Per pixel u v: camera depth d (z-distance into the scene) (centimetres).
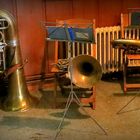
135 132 278
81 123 298
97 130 284
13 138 273
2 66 330
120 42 342
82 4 391
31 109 332
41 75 390
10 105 333
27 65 379
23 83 341
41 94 375
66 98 357
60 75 336
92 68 293
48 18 376
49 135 277
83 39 268
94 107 329
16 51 330
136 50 363
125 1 413
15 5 356
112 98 358
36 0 364
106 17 410
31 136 276
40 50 382
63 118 296
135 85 374
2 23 320
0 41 320
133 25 382
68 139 270
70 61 287
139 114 315
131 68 414
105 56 406
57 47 355
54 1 374
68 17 387
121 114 316
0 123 303
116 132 279
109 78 427
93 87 324
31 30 371
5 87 370
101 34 396
